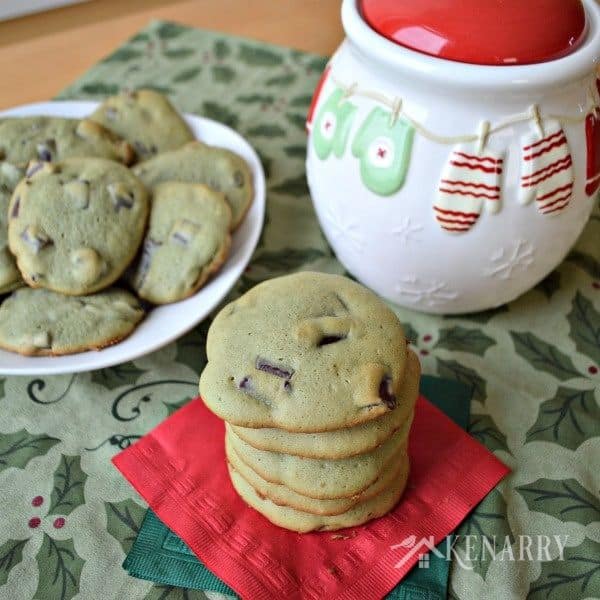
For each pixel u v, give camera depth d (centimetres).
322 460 32
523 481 37
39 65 64
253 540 34
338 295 34
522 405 40
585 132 36
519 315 45
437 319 44
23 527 35
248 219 46
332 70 39
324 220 42
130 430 39
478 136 34
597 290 46
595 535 35
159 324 40
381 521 35
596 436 39
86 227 40
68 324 39
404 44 34
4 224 42
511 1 34
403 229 37
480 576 33
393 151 36
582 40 34
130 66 64
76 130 47
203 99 60
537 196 36
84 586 33
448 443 37
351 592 33
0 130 46
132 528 35
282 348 32
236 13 72
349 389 31
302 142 57
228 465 36
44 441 39
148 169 46
